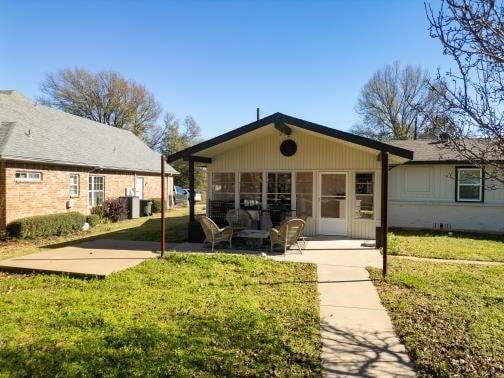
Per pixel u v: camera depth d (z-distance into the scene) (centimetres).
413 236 1261
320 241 1070
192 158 1136
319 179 1172
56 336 424
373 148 884
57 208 1481
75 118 2130
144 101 4453
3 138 1284
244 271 718
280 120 980
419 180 1474
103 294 580
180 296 564
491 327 450
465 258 885
